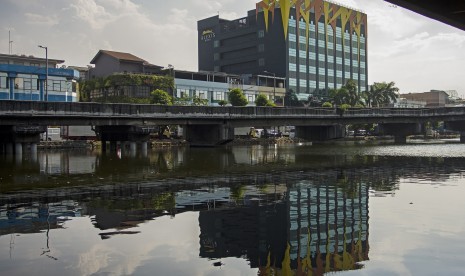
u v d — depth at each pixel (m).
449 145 72.00
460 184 24.61
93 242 12.62
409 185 24.31
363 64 159.62
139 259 11.08
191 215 16.42
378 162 40.06
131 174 30.61
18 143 44.81
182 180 27.17
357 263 10.80
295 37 133.62
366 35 160.75
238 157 46.91
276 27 132.50
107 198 20.41
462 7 16.42
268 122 61.72
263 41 135.25
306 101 129.50
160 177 28.77
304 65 136.12
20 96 74.31
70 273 10.01
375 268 10.40
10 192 22.34
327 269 10.41
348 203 18.67
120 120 48.56
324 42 143.75
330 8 145.88
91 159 44.72
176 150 60.19
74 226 14.65
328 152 55.44
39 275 9.88
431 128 135.12
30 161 41.81
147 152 55.97
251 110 59.06
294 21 133.50
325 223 14.95
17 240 12.85
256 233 13.73
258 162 40.34
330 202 18.97
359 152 54.69
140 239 12.98
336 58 148.38
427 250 11.70
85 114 45.25
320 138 74.94
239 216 16.19
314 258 11.21
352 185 24.50
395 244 12.32
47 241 12.73
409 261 10.84
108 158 46.09
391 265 10.58
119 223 15.09
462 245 12.10
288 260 11.06
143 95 92.56
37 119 43.12
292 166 36.50
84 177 28.77
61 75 78.75
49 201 19.62
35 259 11.02
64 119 44.88
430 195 20.61
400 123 78.75
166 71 101.75
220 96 108.69
